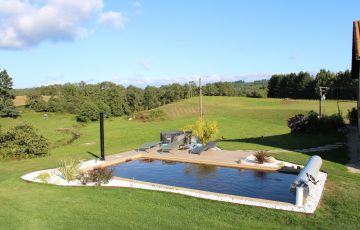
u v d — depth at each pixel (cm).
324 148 1864
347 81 7306
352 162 1498
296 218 880
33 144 2197
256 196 1134
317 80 8050
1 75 6938
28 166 1752
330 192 1073
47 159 1995
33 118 6688
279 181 1310
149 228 845
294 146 1983
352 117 2959
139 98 9312
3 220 927
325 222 848
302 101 6700
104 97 8119
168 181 1384
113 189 1198
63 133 4194
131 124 4769
